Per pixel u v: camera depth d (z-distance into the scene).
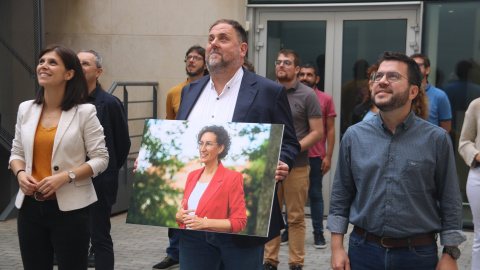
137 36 8.38
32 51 7.38
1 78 7.50
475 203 4.64
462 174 7.24
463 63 7.15
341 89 7.77
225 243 3.27
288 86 5.64
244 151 3.10
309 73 6.63
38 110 3.73
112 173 4.76
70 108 3.74
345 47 7.72
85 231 3.78
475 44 7.10
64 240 3.70
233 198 3.06
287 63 5.58
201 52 5.82
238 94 3.37
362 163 3.00
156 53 8.32
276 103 3.37
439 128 2.95
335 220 3.12
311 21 7.80
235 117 3.31
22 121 3.74
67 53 3.71
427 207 2.94
